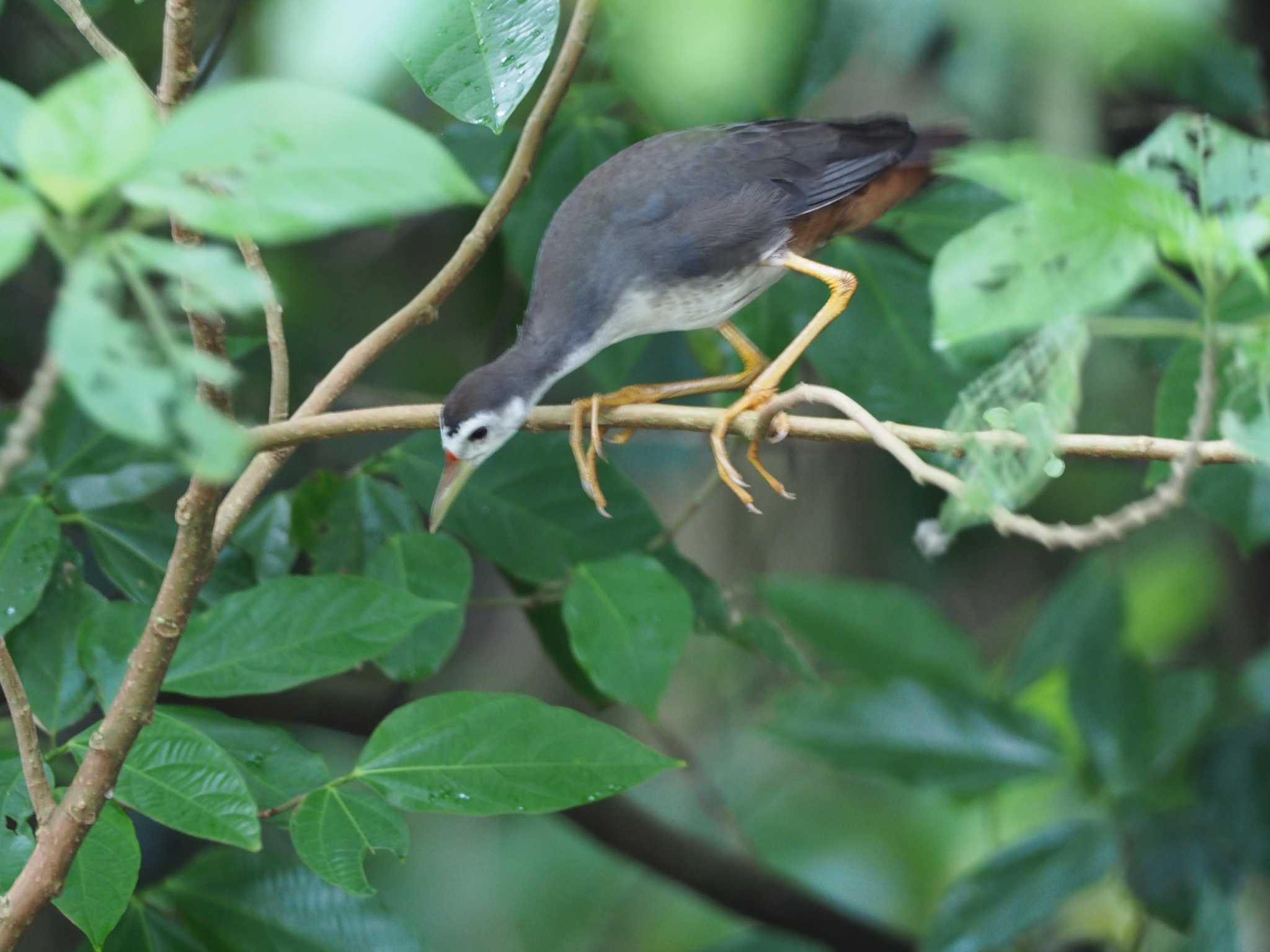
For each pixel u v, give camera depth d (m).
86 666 9.83
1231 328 9.73
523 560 9.95
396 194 8.23
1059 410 9.70
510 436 9.92
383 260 10.23
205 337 9.68
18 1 10.12
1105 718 10.10
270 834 10.16
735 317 10.01
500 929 10.42
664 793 10.47
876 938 10.21
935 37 10.15
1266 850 10.11
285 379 9.80
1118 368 10.29
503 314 10.20
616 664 9.88
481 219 9.82
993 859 10.08
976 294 9.63
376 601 9.81
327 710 10.02
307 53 9.66
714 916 10.45
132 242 8.40
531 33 9.73
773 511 10.41
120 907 9.73
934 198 10.02
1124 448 9.78
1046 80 10.09
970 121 10.13
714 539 10.41
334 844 9.75
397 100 10.09
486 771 9.77
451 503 9.93
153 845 10.26
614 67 9.95
